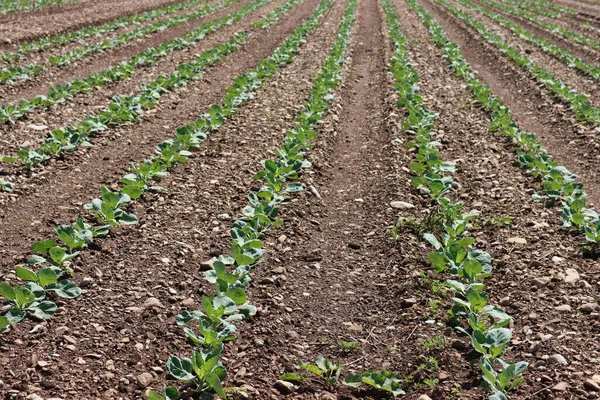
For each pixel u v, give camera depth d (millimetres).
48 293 5441
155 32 21234
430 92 14164
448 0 37000
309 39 21219
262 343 5031
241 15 26531
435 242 6152
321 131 10828
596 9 32438
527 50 19500
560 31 23984
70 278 5789
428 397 4328
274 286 5941
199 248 6613
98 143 9820
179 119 11516
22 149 8586
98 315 5246
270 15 26484
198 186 8242
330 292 5957
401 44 19234
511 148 10281
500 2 37062
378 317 5539
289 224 7277
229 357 4840
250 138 10359
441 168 8508
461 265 5844
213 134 10461
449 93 14109
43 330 4969
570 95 13094
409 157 9633
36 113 11133
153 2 29656
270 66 15445
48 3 25719
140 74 14805
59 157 9039
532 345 4965
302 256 6645
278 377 4668
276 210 7145
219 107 10961
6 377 4410
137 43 19062
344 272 6367
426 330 5230
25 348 4754
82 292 5551
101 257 6219
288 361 4871
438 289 5777
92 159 9180
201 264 6227
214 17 26953
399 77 14688
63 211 7395
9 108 10555
